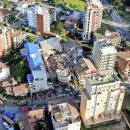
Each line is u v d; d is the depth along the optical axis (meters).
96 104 197.62
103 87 190.38
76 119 195.62
